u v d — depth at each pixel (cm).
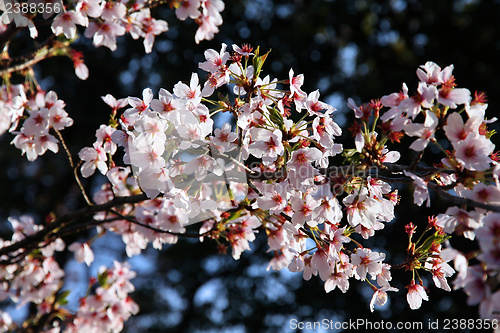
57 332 368
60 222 288
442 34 965
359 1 1011
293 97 241
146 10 355
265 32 1003
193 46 983
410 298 240
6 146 988
